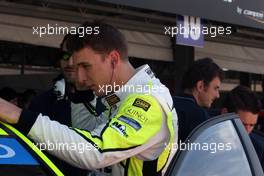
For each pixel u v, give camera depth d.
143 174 2.36
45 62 7.30
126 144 2.18
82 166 2.18
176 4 4.82
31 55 7.19
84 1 5.18
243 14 5.58
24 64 7.21
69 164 2.32
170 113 2.32
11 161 1.89
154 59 6.52
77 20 5.50
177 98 3.07
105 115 2.60
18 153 1.92
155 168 2.37
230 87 9.42
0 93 6.14
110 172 2.42
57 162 2.30
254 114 3.64
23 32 5.20
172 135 2.34
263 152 3.63
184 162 2.33
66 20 5.45
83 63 2.32
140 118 2.23
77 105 2.84
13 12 5.04
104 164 2.18
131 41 6.18
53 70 7.59
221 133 2.56
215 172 2.45
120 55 2.34
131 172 2.36
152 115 2.25
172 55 6.71
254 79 9.77
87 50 2.29
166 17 6.02
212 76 3.66
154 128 2.26
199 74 3.67
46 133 2.08
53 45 5.45
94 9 5.33
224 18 5.34
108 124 2.22
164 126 2.32
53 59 7.12
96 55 2.29
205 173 2.40
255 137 3.69
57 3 5.02
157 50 6.53
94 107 2.81
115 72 2.34
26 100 6.25
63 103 3.01
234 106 3.63
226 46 7.48
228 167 2.52
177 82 6.67
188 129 2.95
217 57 7.37
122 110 2.29
